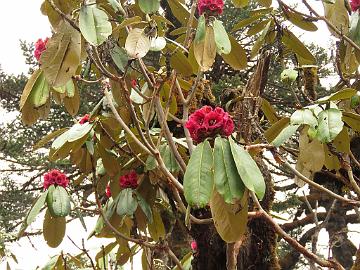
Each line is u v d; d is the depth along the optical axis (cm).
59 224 174
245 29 464
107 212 185
